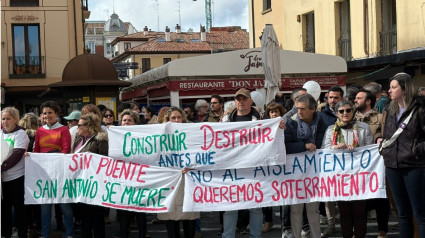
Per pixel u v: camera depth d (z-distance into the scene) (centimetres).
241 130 685
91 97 1628
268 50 1459
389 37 1911
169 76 1609
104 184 732
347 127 690
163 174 704
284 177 686
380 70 1809
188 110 1154
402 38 1811
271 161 676
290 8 2550
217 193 691
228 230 699
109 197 727
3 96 2481
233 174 692
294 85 1736
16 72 2791
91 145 753
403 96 597
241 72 1667
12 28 2794
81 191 750
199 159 695
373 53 1970
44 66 2812
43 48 2812
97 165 741
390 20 1956
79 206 759
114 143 724
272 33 1461
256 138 683
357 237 682
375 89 933
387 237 794
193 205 691
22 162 772
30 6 2795
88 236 759
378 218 773
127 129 721
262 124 681
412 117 592
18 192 771
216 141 691
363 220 683
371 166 672
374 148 673
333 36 2220
